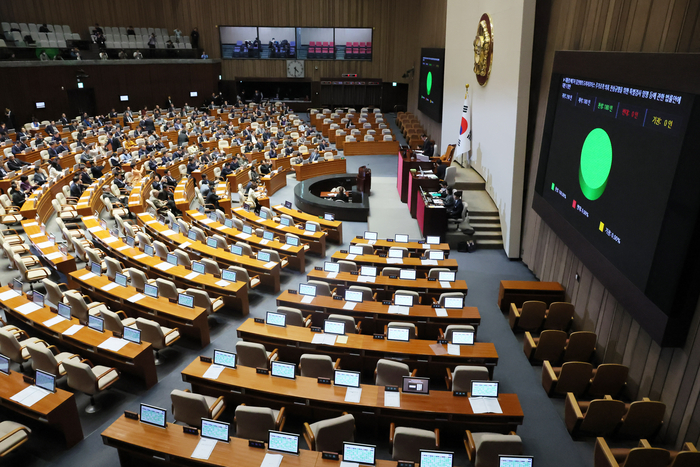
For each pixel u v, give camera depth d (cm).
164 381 891
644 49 802
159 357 964
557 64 1089
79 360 850
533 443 768
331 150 2548
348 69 3856
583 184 959
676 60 668
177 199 1769
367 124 3188
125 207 1722
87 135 2641
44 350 794
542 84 1254
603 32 938
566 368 834
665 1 745
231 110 3581
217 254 1277
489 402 722
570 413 777
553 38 1187
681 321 681
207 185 1836
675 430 715
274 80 3894
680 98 659
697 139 623
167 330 963
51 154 2234
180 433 657
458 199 1512
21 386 741
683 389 698
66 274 1156
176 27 3747
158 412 663
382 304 1014
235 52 3853
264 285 1268
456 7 2158
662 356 751
